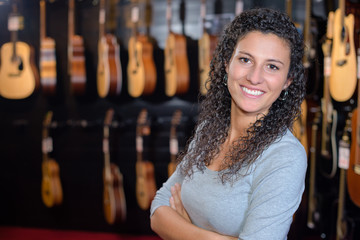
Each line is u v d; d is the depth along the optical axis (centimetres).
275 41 100
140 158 345
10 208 395
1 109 388
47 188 360
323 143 283
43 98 383
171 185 133
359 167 210
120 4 368
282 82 103
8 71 347
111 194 341
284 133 105
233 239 105
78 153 382
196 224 117
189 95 363
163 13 363
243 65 104
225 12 348
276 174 97
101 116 378
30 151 389
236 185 104
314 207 298
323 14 308
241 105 106
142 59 335
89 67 376
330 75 262
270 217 94
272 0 334
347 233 259
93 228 386
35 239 370
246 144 107
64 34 375
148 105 371
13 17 343
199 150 121
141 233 379
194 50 360
